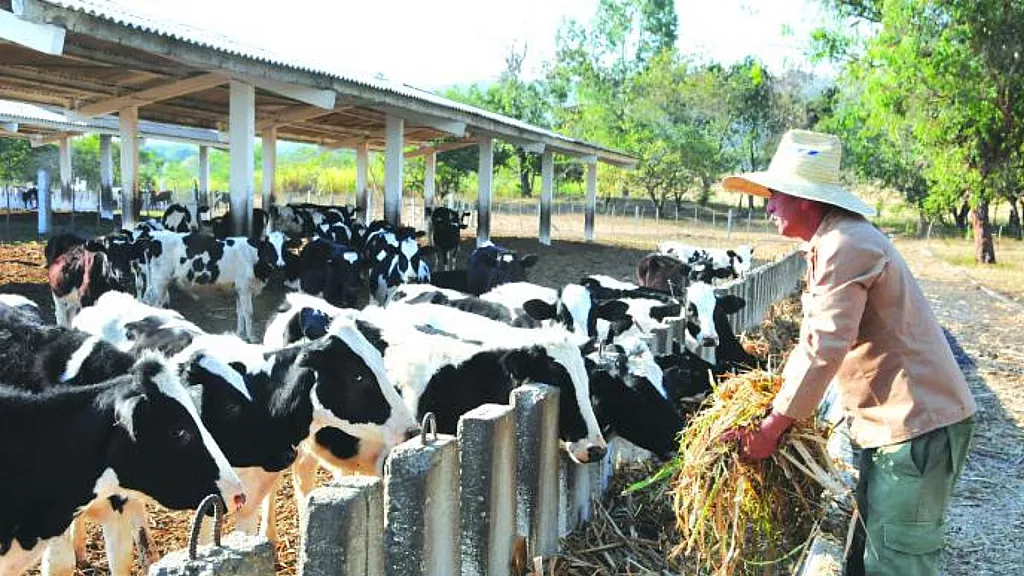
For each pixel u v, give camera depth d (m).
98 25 10.66
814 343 3.36
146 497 4.32
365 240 18.81
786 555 3.85
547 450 4.43
